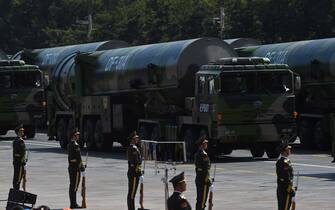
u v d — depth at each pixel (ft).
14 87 309.83
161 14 499.10
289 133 212.23
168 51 232.73
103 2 638.12
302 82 250.78
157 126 232.94
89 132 261.65
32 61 347.77
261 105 210.18
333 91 242.37
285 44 265.13
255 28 438.40
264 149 225.56
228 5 460.55
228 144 213.87
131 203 140.87
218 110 208.74
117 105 251.39
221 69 209.46
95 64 263.49
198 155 132.87
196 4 488.02
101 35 538.47
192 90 227.20
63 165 219.41
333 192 154.92
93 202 153.28
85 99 263.90
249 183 170.81
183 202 94.63
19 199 124.47
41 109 312.29
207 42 229.04
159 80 233.14
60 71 280.10
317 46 248.73
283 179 122.31
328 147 245.45
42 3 652.48
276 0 430.20
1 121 308.81
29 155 249.14
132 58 246.27
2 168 215.72
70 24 644.69
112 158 233.76
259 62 213.87
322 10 421.18
